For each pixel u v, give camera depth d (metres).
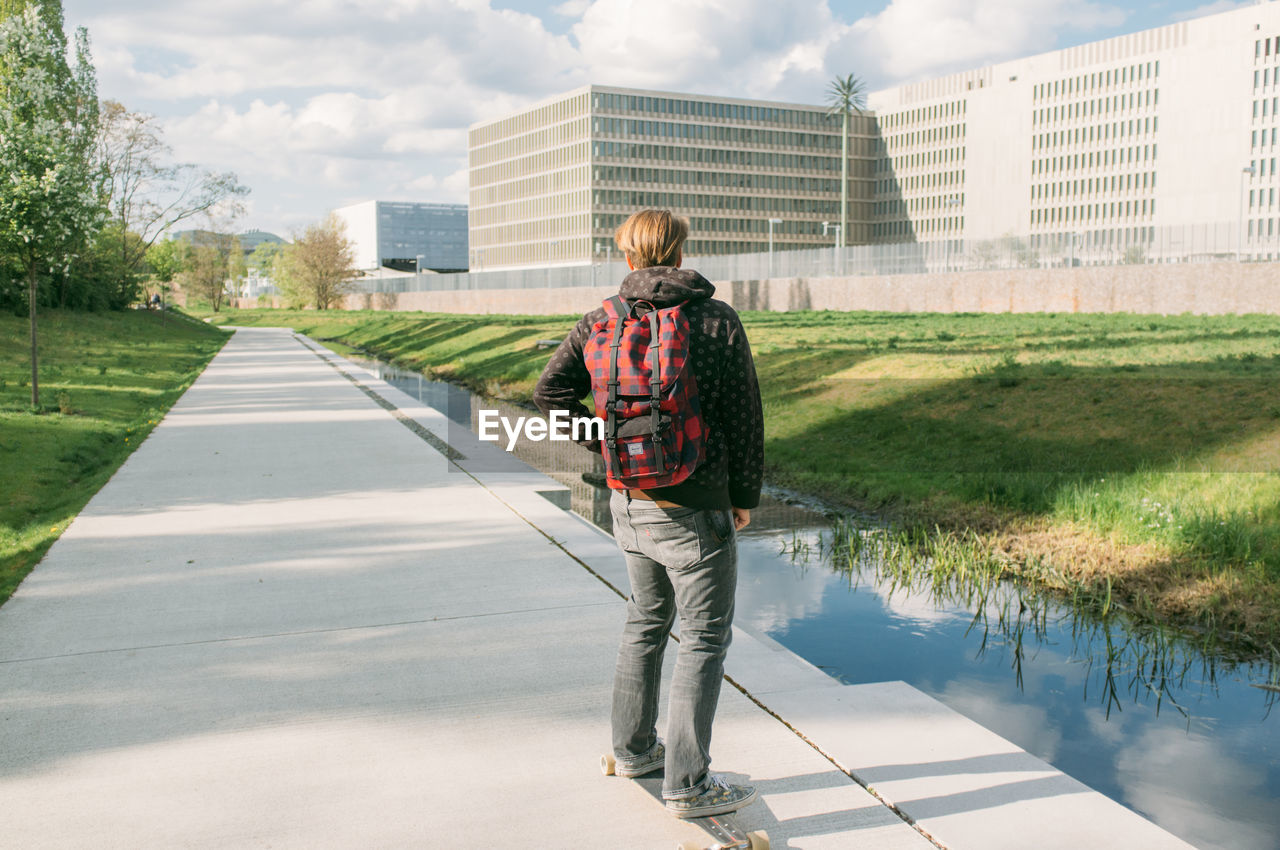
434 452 11.27
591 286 72.56
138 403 17.50
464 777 3.17
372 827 2.84
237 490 8.68
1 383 17.86
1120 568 7.43
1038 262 41.88
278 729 3.54
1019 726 4.78
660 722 3.60
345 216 176.00
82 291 44.75
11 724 3.59
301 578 5.67
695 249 115.81
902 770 3.21
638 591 2.92
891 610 6.77
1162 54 98.62
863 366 17.59
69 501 8.38
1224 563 7.11
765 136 119.38
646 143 113.56
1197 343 17.98
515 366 25.97
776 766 3.25
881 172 125.38
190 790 3.07
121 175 47.38
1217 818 3.84
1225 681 5.40
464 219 173.38
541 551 6.36
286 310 105.06
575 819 2.89
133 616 4.93
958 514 9.52
